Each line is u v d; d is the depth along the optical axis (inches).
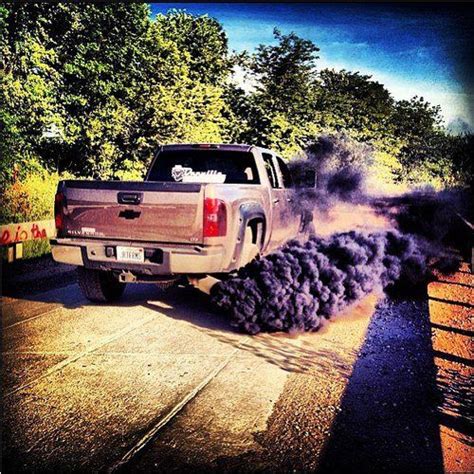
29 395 137.4
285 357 171.2
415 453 113.9
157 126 561.6
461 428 125.7
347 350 179.9
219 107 657.6
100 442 115.5
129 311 223.3
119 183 194.7
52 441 115.4
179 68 594.9
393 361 169.5
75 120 513.7
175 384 146.3
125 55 537.6
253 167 243.1
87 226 201.3
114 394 139.1
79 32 508.4
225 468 106.4
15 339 181.6
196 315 220.1
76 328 196.4
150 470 105.4
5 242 311.3
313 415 129.8
